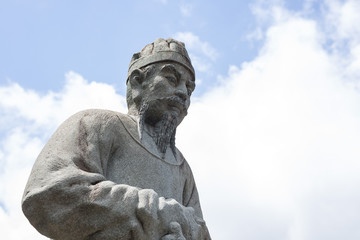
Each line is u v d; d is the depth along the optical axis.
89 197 4.29
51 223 4.29
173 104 5.34
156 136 5.24
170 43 5.58
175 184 5.14
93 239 4.30
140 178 4.89
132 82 5.45
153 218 4.33
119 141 4.95
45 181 4.34
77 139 4.69
